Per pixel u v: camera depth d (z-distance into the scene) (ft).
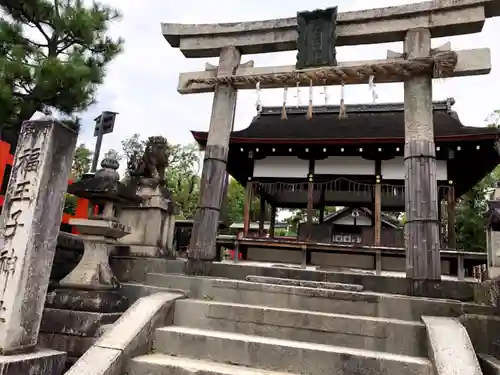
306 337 16.33
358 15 25.58
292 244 45.88
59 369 14.20
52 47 35.53
